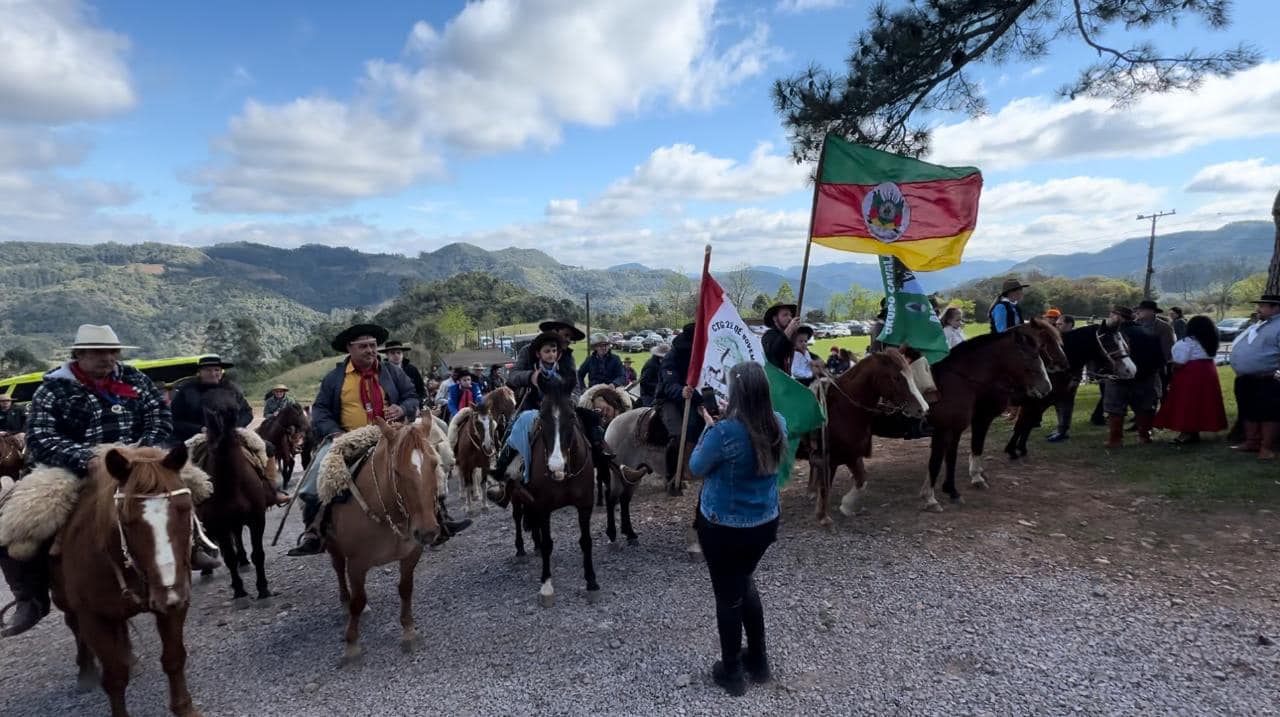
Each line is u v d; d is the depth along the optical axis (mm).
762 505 3988
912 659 4523
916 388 6691
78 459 4055
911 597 5438
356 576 4859
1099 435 10406
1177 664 4293
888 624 5031
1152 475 8016
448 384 15250
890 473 9352
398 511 4723
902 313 7742
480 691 4449
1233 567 5629
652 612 5531
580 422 6176
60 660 5359
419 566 7188
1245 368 8188
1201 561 5797
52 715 4512
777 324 7270
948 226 7570
